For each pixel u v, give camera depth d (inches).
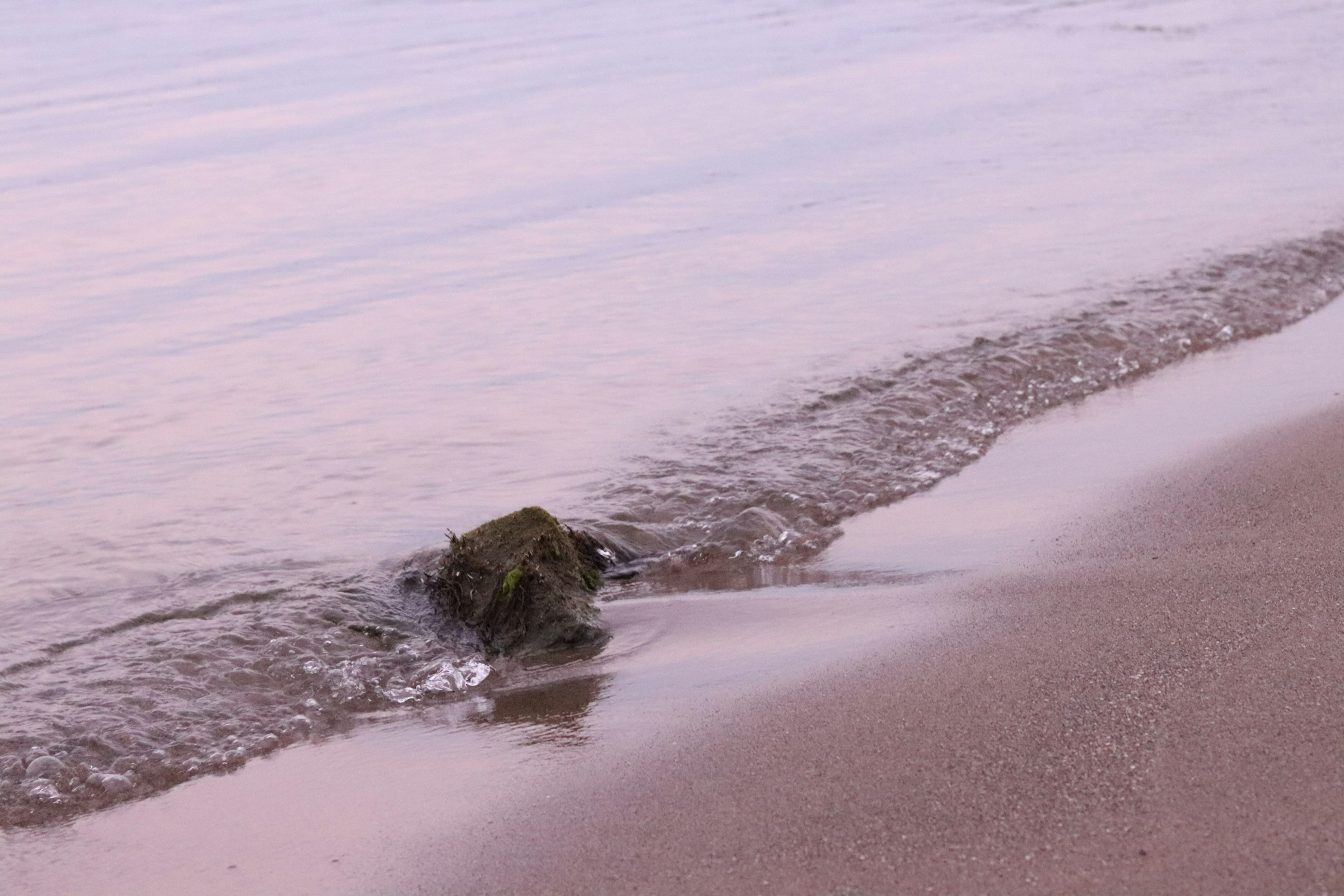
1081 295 432.8
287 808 183.3
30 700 219.1
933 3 1325.0
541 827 166.6
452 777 185.9
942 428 336.8
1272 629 195.9
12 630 246.8
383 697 221.1
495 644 238.1
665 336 422.6
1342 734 162.6
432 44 1226.0
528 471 320.8
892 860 147.6
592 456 327.9
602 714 201.0
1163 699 176.6
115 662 232.5
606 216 592.1
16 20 1537.9
